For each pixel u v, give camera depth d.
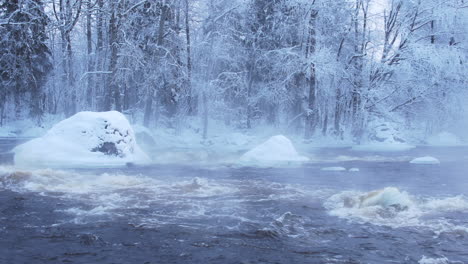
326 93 32.09
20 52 29.12
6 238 4.64
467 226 5.45
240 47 33.00
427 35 32.94
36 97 31.67
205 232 5.05
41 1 29.23
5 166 11.02
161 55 28.58
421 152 21.67
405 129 32.03
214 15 32.06
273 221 5.61
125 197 7.32
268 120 33.91
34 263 3.83
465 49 32.47
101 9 26.75
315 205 6.84
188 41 30.95
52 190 7.75
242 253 4.22
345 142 30.39
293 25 32.56
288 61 31.53
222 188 8.57
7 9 28.84
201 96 30.27
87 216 5.80
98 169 11.54
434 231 5.20
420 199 7.39
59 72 33.84
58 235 4.79
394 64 32.31
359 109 31.08
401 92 31.61
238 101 33.50
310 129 30.80
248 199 7.34
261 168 12.87
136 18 29.59
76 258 3.99
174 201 7.04
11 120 34.00
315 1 31.78
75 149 12.53
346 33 33.28
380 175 11.35
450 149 24.02
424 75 31.30
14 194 7.23
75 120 13.17
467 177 10.96
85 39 34.81
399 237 4.91
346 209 6.46
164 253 4.19
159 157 16.14
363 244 4.60
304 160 15.52
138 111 32.00
